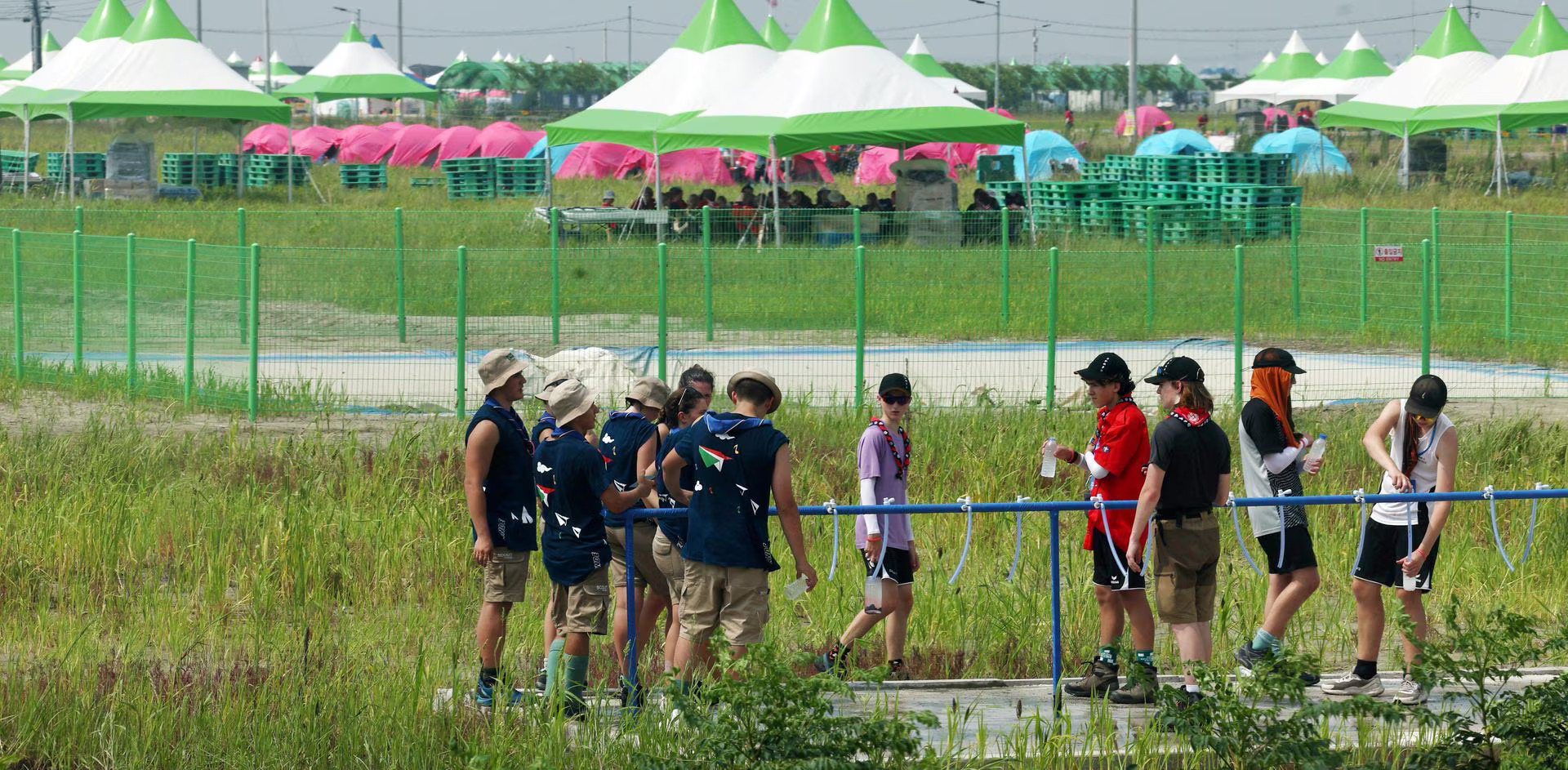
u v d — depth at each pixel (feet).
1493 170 597.93
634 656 104.01
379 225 428.56
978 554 148.36
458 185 579.48
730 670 89.86
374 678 105.70
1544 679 113.39
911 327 283.59
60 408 213.66
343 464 171.22
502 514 105.19
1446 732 95.71
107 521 144.25
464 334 207.62
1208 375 241.55
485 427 104.06
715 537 100.58
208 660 115.34
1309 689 111.65
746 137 412.16
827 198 444.55
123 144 530.27
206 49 547.08
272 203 531.09
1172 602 104.99
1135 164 511.40
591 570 102.89
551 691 99.30
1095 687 108.06
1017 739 94.68
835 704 105.81
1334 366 255.09
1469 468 177.47
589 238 412.98
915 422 195.42
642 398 112.27
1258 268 343.67
